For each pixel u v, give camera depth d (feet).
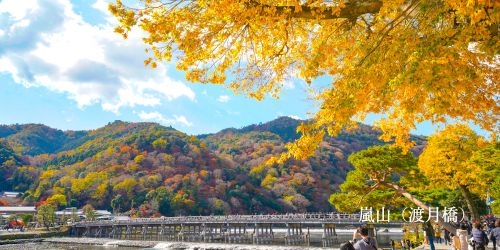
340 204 84.89
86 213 377.09
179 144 579.48
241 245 210.18
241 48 20.77
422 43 17.79
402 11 19.48
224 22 18.24
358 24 21.58
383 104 18.69
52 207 353.31
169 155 531.91
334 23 21.24
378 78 18.62
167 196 423.64
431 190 89.92
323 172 572.92
